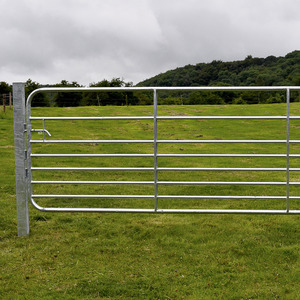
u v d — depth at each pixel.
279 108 28.73
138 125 22.12
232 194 7.29
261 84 64.94
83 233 4.96
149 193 7.36
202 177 9.20
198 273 3.84
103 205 6.38
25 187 4.74
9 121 21.91
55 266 4.01
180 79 75.81
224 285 3.59
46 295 3.44
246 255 4.25
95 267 3.98
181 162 11.52
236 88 4.38
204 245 4.53
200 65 78.81
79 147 14.74
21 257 4.21
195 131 20.44
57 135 17.89
